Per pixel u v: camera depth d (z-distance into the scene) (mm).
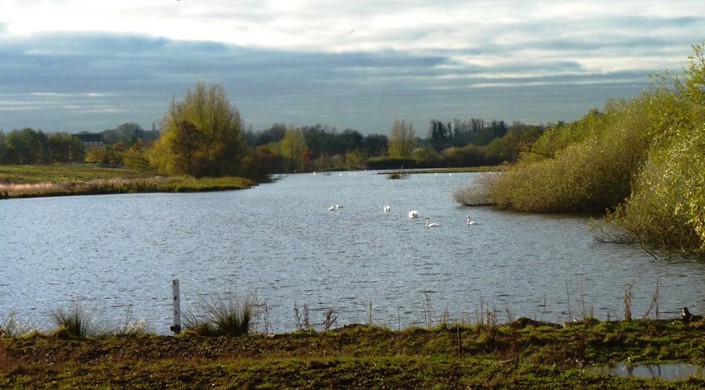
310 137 179625
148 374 11203
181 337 14648
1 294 24062
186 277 26562
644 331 13828
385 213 53656
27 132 156125
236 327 15336
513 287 22453
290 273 26594
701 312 18109
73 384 10758
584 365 12062
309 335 14703
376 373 10992
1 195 78625
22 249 37250
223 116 101000
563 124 57094
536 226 39906
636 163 41969
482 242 34281
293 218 51375
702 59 22766
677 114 26891
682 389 10219
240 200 72438
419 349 13195
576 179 45156
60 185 84812
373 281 24312
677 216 26922
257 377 10828
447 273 25578
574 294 21031
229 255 32375
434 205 59500
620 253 28562
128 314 19625
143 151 114812
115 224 49969
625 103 50344
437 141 190875
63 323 15914
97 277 27234
